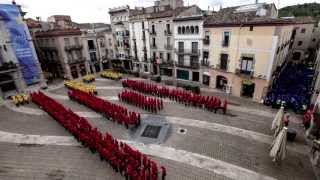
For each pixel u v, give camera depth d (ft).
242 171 45.29
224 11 97.45
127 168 41.37
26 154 54.34
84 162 50.06
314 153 47.80
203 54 99.81
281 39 76.43
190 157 50.34
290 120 65.82
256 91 82.43
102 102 75.46
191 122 67.21
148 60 131.75
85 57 139.03
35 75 110.93
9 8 95.86
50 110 73.10
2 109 84.74
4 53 95.71
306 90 85.20
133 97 81.76
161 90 90.07
